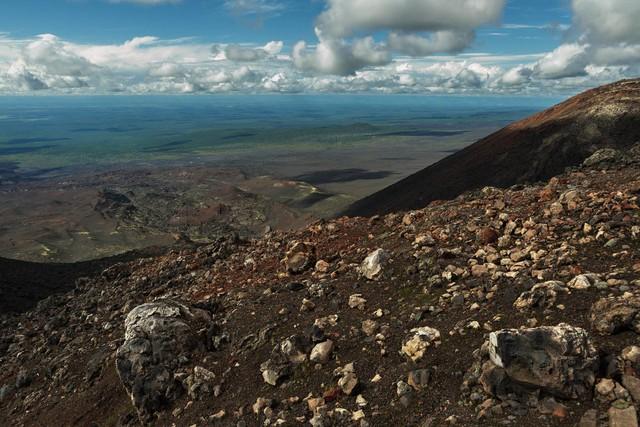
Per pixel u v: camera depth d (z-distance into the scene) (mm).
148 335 14594
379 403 9336
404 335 11086
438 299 12211
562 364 7543
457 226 16656
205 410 11812
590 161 23891
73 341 20578
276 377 11406
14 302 40750
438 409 8477
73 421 14523
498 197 19516
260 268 21094
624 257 11008
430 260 14219
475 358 9039
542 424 7164
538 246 13047
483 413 7773
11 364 21859
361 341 11625
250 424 10438
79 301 28875
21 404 17281
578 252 12008
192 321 15531
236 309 16219
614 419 6707
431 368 9500
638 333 8148
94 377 16297
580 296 9773
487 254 13727
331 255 19219
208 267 25000
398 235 18406
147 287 25609
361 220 23719
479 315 10625
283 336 13195
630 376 7348
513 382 7891
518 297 10625
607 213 13648
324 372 11047
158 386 13188
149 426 12391
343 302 14062
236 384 12188
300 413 10016
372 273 15047
